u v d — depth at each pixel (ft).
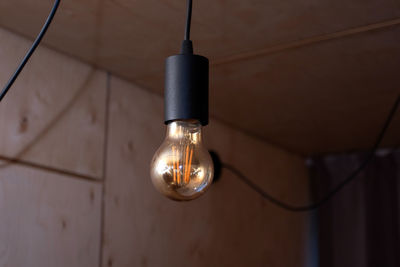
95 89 6.90
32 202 5.94
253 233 9.25
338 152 10.75
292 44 6.28
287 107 8.34
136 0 5.38
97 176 6.72
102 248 6.61
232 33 6.04
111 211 6.82
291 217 10.35
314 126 9.20
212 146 8.72
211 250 8.29
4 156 5.77
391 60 6.67
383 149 10.42
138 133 7.38
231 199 8.90
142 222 7.21
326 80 7.31
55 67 6.45
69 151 6.44
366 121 8.89
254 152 9.66
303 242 10.53
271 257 9.61
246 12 5.59
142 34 6.08
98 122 6.86
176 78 3.33
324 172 10.89
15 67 6.02
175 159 3.21
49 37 6.18
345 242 10.36
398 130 9.30
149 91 7.66
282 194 10.22
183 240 7.81
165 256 7.47
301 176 10.89
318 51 6.47
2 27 5.97
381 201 10.25
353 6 5.46
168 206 7.66
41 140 6.16
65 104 6.49
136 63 6.82
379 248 10.07
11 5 5.53
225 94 7.84
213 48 6.41
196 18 5.71
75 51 6.52
